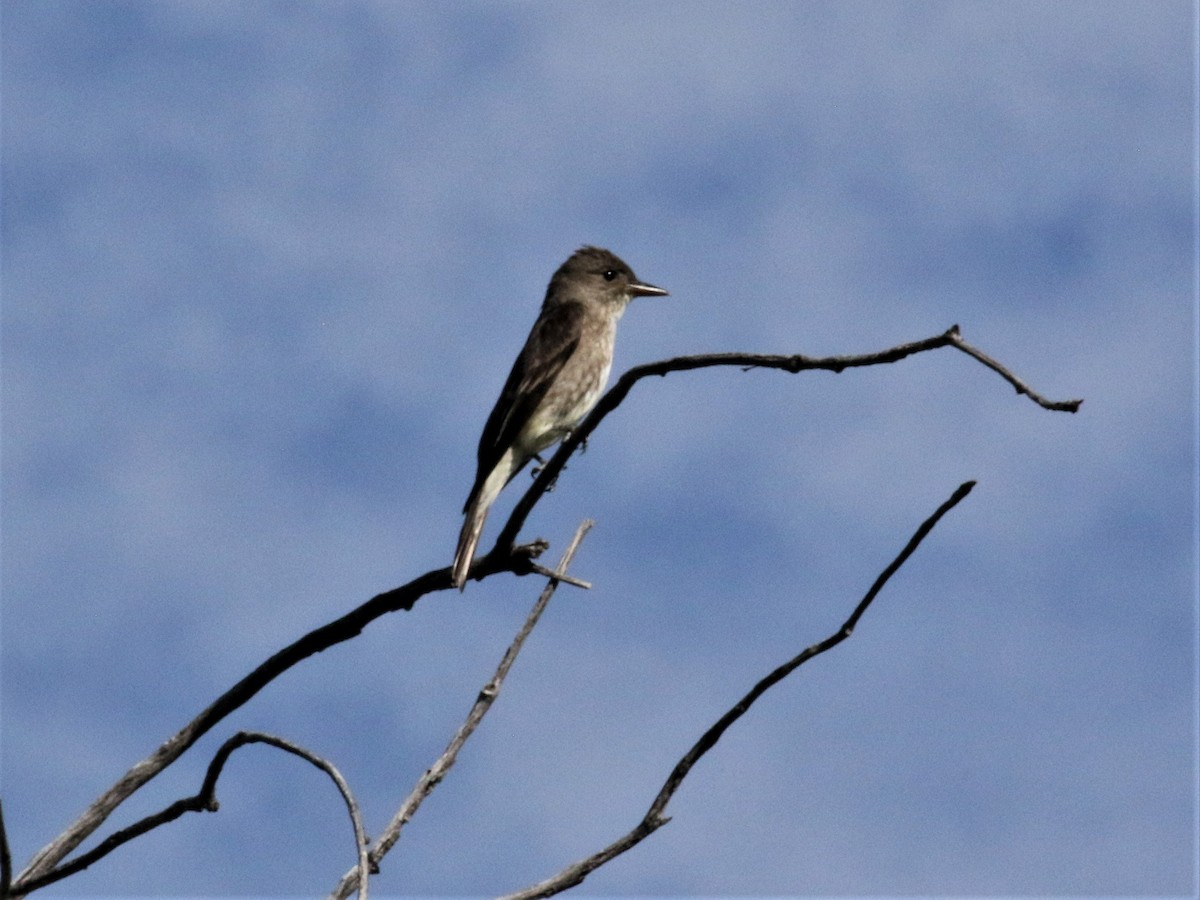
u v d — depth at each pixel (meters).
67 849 9.92
